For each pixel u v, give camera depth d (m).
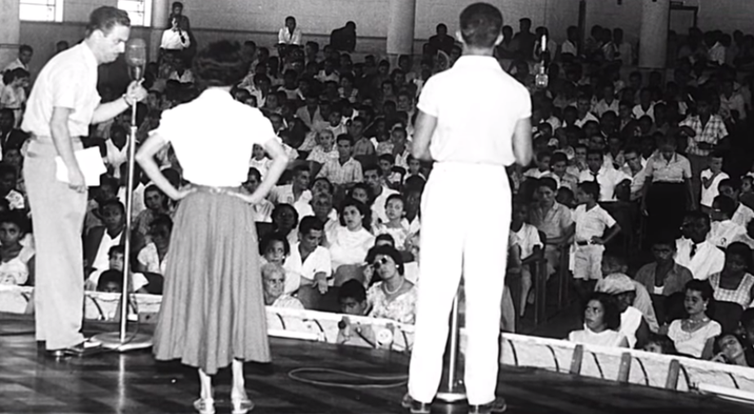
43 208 5.69
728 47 18.03
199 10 18.81
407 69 16.03
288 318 6.57
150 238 7.39
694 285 6.71
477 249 5.00
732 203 8.80
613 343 6.65
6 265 7.21
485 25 4.93
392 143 11.56
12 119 11.28
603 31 18.44
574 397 5.61
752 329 6.46
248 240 4.98
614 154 11.05
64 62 5.58
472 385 5.12
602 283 7.32
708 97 13.21
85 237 7.94
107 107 5.92
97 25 5.63
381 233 7.77
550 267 8.87
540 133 11.26
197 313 4.93
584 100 13.54
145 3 18.52
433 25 19.22
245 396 5.07
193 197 4.96
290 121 12.14
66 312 5.77
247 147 4.95
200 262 4.93
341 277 7.77
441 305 5.07
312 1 18.97
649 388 5.88
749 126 14.49
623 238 9.88
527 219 8.63
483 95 4.91
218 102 4.92
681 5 19.38
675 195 10.73
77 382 5.38
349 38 17.86
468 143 4.93
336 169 10.77
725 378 5.83
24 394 5.16
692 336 6.75
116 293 6.79
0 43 15.49
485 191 4.97
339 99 13.02
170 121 4.91
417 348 5.11
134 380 5.45
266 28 18.97
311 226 7.38
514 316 7.49
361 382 5.63
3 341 6.05
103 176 8.32
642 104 13.93
